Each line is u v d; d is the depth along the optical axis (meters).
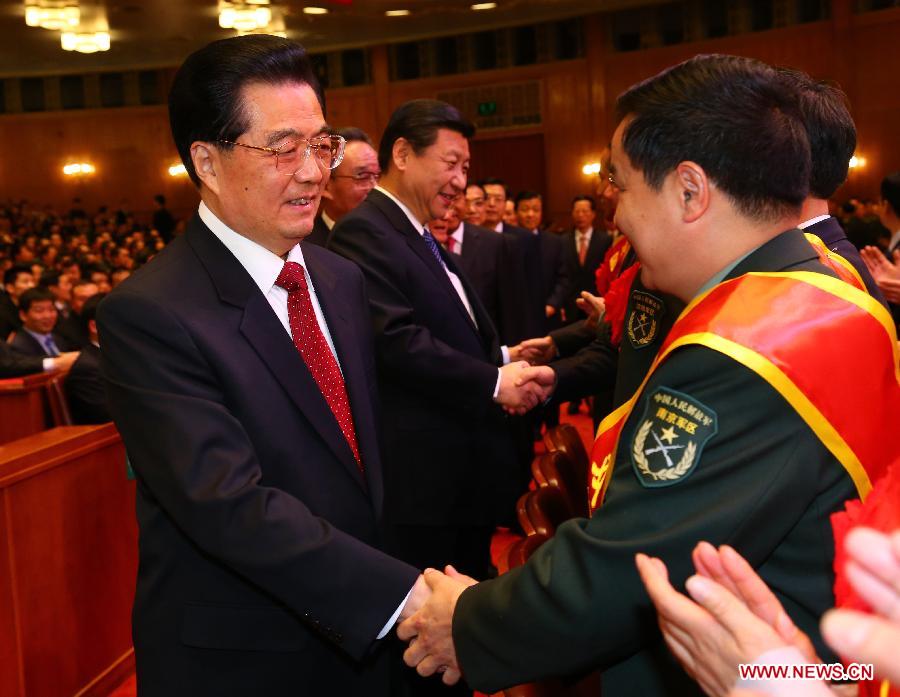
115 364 1.43
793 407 1.00
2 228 17.11
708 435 1.01
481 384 2.33
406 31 15.31
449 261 2.61
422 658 1.35
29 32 14.14
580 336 2.74
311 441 1.51
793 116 1.13
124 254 13.02
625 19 15.55
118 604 3.21
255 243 1.53
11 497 2.65
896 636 0.57
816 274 1.09
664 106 1.12
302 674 1.48
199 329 1.44
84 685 2.99
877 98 13.73
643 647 1.09
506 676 1.15
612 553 1.03
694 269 1.16
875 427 1.03
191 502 1.35
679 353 1.07
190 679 1.45
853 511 0.84
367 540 1.56
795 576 1.04
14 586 2.64
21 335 6.18
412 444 2.42
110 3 12.31
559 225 16.34
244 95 1.44
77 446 2.97
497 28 15.73
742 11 14.63
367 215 2.46
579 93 15.98
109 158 19.16
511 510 2.51
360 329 1.73
